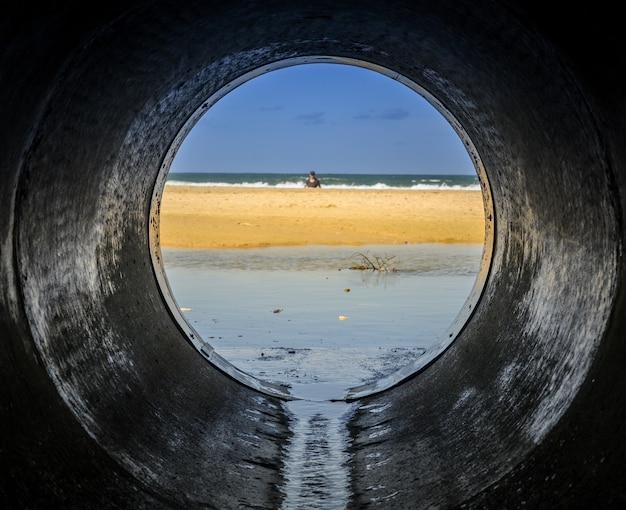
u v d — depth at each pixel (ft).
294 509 13.84
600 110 10.55
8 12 8.43
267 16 15.80
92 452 11.25
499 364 16.01
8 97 9.64
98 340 14.83
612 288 10.84
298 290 40.68
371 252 60.59
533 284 16.24
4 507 8.48
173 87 17.70
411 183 230.48
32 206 12.28
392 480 14.52
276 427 18.76
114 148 16.66
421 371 21.35
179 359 19.36
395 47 17.87
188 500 12.30
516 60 13.19
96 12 10.71
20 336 10.94
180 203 98.02
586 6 8.96
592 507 9.04
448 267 51.42
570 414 10.64
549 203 15.24
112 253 17.97
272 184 220.43
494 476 11.69
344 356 25.84
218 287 41.50
